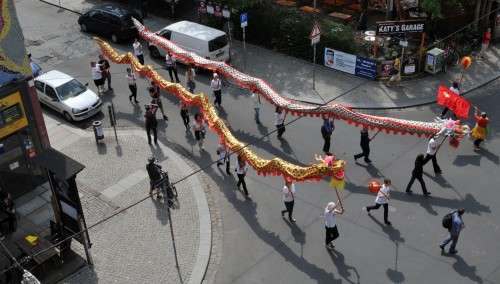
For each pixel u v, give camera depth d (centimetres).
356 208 1988
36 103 2097
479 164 2167
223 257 1825
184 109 2411
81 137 2456
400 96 2631
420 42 2961
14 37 1947
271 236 1894
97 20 3300
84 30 3416
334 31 2886
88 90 2645
